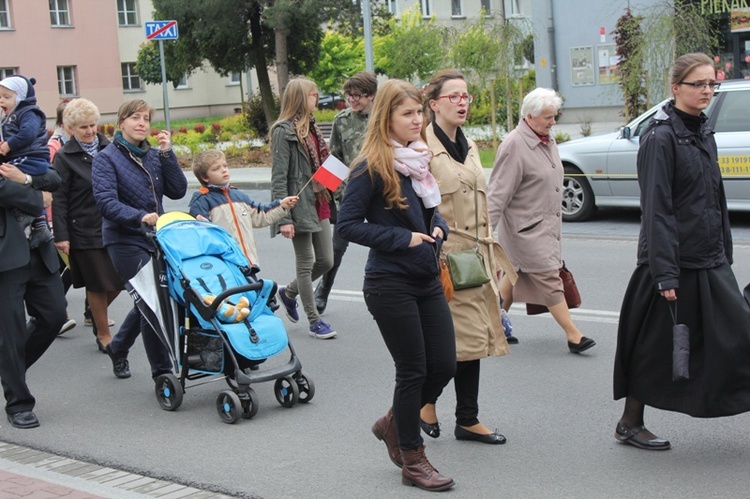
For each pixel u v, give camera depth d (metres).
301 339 10.07
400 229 5.48
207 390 8.38
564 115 38.06
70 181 9.31
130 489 6.10
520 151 8.64
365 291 5.68
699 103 5.78
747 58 32.56
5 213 7.24
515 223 8.82
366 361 9.11
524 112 8.67
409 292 5.58
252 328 7.42
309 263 10.00
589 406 7.39
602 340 9.35
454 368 5.78
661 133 5.81
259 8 44.34
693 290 5.84
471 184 6.54
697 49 23.39
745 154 14.80
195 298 7.36
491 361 8.84
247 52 45.41
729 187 15.06
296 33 45.41
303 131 9.63
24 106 7.25
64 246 9.34
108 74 59.59
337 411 7.62
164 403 7.86
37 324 7.73
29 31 55.12
